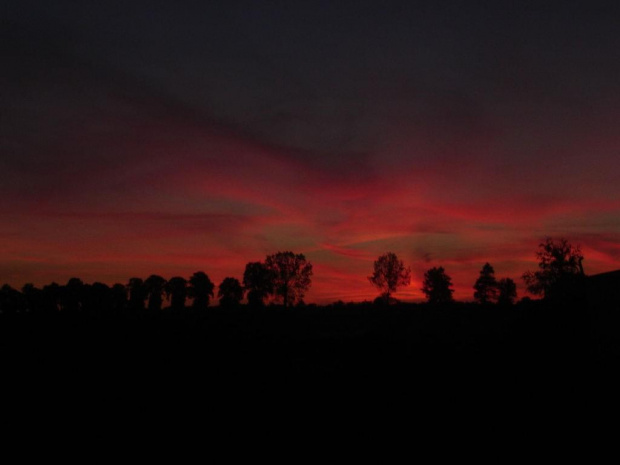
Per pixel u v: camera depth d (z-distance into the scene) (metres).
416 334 33.75
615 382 16.02
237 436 11.22
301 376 19.77
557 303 30.59
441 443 10.38
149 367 21.59
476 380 18.36
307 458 9.62
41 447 10.45
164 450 10.24
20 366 20.92
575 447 9.66
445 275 66.19
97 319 40.69
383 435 11.17
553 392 15.40
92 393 16.25
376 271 55.72
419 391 16.52
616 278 19.11
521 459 9.14
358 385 17.81
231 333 35.97
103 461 9.53
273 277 60.97
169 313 50.66
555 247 37.22
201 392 16.56
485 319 41.28
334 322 45.56
